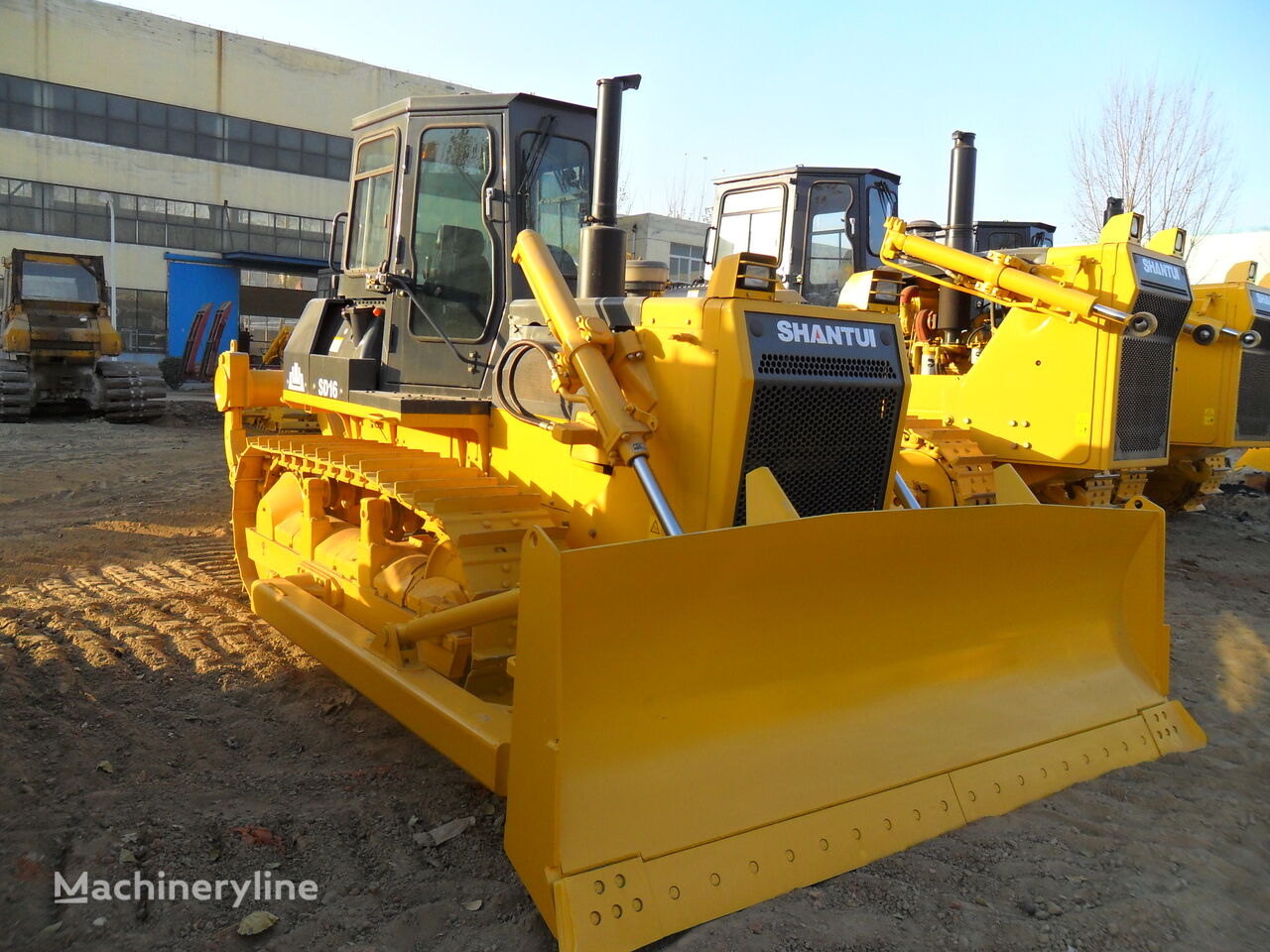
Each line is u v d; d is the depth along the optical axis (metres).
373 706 4.22
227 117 30.03
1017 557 3.35
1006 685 3.39
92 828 3.05
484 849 3.05
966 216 7.12
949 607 3.24
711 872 2.53
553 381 3.75
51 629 5.12
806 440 3.47
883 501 3.79
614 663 2.56
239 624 5.32
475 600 3.43
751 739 2.79
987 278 6.66
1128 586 3.83
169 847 2.97
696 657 2.72
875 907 2.59
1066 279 6.48
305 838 3.07
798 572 2.81
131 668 4.59
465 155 4.45
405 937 2.58
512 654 3.50
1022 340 6.61
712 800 2.62
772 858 2.62
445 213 4.52
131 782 3.44
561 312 3.59
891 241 7.28
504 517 3.79
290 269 30.28
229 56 29.83
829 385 3.46
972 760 3.12
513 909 2.69
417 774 3.59
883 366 3.68
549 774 2.43
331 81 31.72
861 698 3.05
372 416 4.45
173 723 4.01
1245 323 8.11
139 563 6.66
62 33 27.30
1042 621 3.55
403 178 4.61
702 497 3.37
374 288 4.69
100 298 17.45
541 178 4.41
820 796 2.78
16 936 2.54
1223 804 3.26
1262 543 8.44
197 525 8.16
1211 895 2.75
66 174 27.77
